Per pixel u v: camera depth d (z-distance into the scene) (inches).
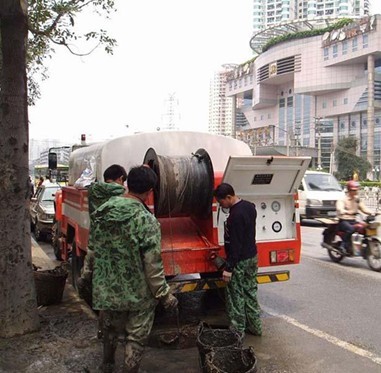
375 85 3858.3
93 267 155.4
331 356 193.3
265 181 225.9
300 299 283.1
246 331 219.9
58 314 246.7
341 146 3417.8
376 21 3617.1
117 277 146.8
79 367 177.5
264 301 278.4
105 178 200.1
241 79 5187.0
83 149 324.5
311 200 687.7
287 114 4749.0
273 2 6151.6
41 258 426.3
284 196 236.2
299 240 237.6
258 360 188.9
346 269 374.3
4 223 205.3
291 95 4692.4
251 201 229.9
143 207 149.9
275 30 4672.7
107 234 147.7
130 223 145.0
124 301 145.9
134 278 146.5
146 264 144.6
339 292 300.4
